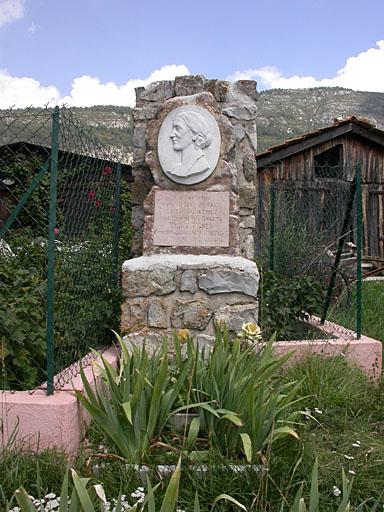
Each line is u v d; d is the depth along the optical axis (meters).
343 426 2.81
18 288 2.98
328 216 6.35
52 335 2.56
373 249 10.96
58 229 3.97
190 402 2.52
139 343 3.50
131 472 2.08
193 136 3.69
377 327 5.06
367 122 10.12
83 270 3.45
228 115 4.09
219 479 2.04
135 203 4.13
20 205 2.73
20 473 2.08
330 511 1.97
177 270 3.53
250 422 2.20
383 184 10.97
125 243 5.20
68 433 2.40
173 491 1.42
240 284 3.53
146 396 2.34
